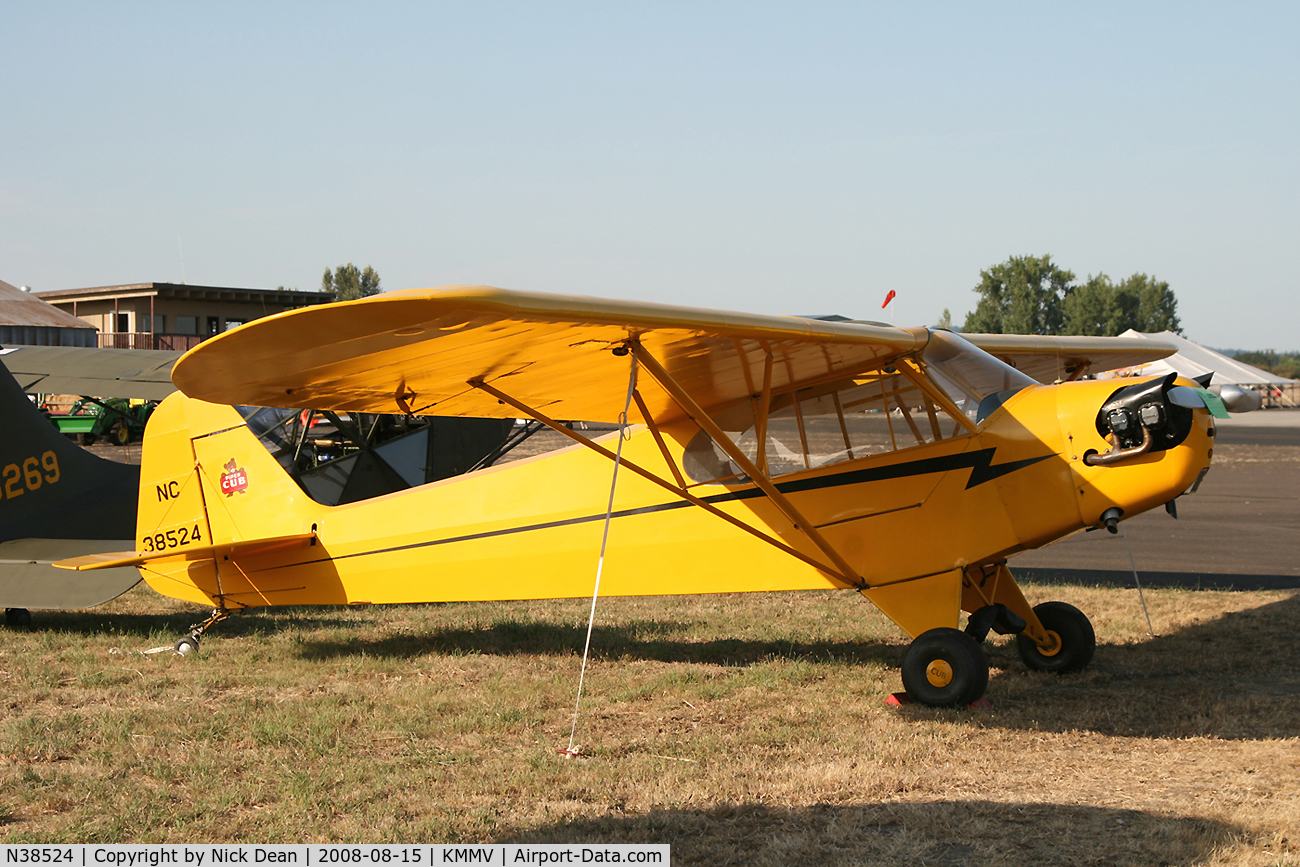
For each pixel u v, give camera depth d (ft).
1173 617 23.68
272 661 20.66
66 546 25.34
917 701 16.57
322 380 14.75
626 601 27.91
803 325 15.34
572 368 15.92
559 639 22.86
